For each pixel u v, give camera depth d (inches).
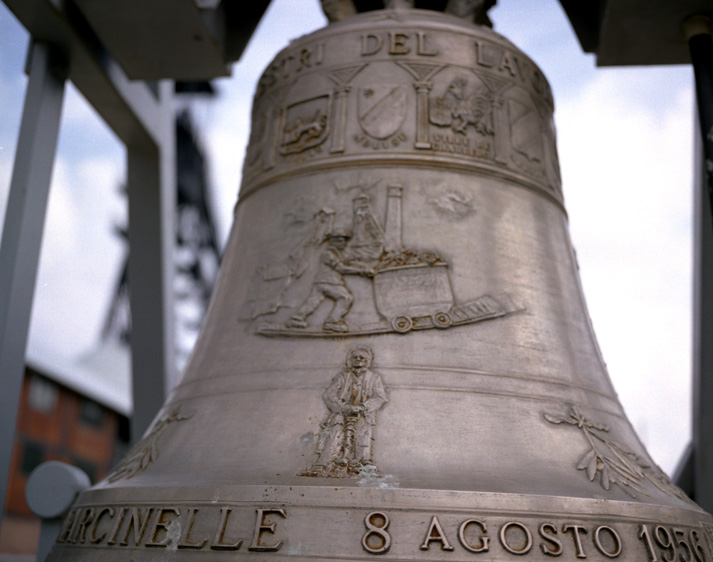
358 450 53.8
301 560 48.9
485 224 65.8
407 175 66.6
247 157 76.4
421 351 58.7
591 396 62.2
